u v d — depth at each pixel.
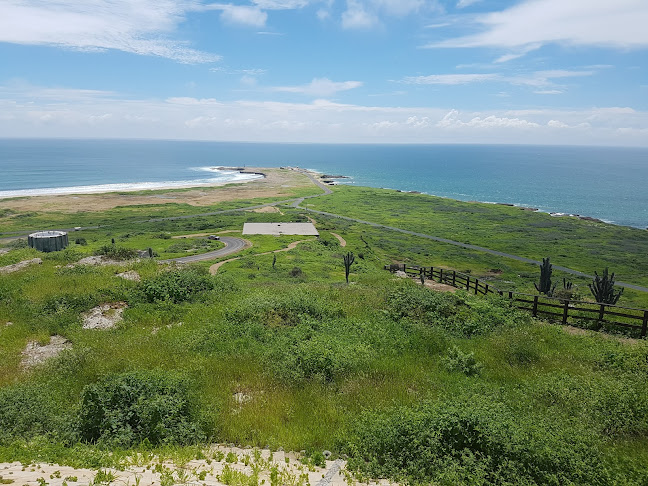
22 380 10.62
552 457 6.76
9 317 15.55
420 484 6.54
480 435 7.18
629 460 7.30
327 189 187.50
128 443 7.57
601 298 21.44
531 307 19.47
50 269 22.30
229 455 7.20
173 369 10.66
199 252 73.81
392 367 11.48
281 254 72.62
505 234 109.00
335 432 8.12
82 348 12.19
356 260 69.75
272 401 9.51
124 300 17.48
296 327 14.43
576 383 10.08
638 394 9.41
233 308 15.91
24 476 5.87
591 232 112.44
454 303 16.72
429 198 168.38
